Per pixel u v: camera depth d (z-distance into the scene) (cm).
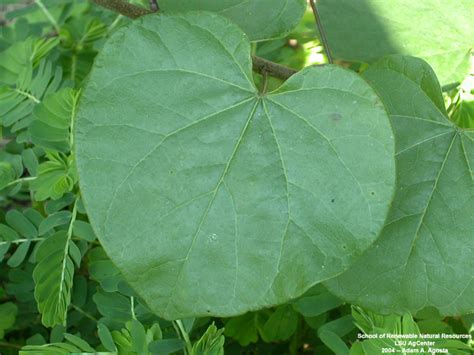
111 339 24
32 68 32
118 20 36
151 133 21
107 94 21
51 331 29
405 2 28
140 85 21
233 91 21
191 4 25
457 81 28
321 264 21
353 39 29
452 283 23
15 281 29
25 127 31
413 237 23
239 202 21
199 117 21
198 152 21
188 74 22
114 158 21
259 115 21
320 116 21
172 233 21
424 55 28
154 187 21
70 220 27
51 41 34
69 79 35
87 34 37
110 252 21
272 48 35
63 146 28
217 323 29
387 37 28
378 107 21
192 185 21
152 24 22
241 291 21
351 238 21
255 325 29
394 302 24
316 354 29
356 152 21
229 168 21
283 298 21
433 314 24
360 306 24
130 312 26
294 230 21
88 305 29
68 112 28
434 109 24
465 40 28
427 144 24
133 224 21
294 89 21
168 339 24
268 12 25
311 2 26
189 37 22
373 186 21
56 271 26
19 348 30
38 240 28
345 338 27
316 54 35
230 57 22
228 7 25
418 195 24
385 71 24
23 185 32
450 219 23
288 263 21
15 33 36
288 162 21
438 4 27
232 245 21
